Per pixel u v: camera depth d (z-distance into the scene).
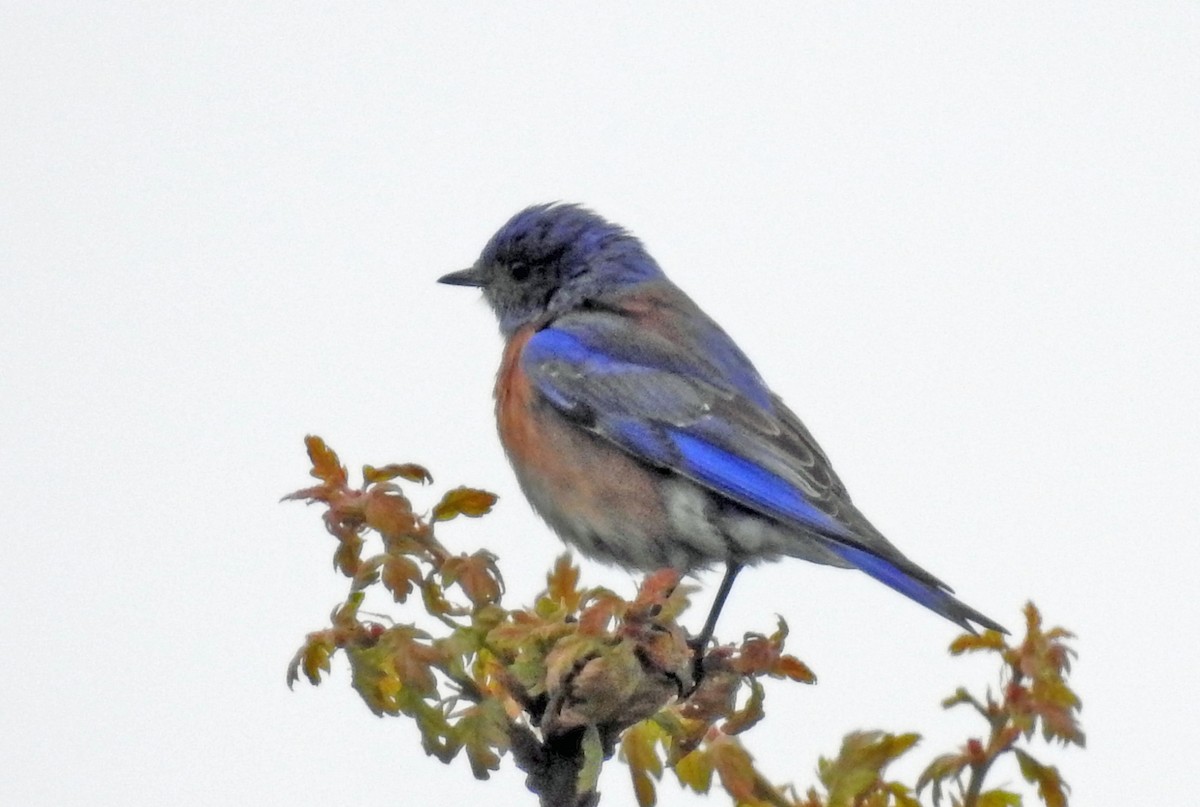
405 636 8.75
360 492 9.07
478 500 9.04
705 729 9.90
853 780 8.89
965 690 8.70
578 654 8.95
